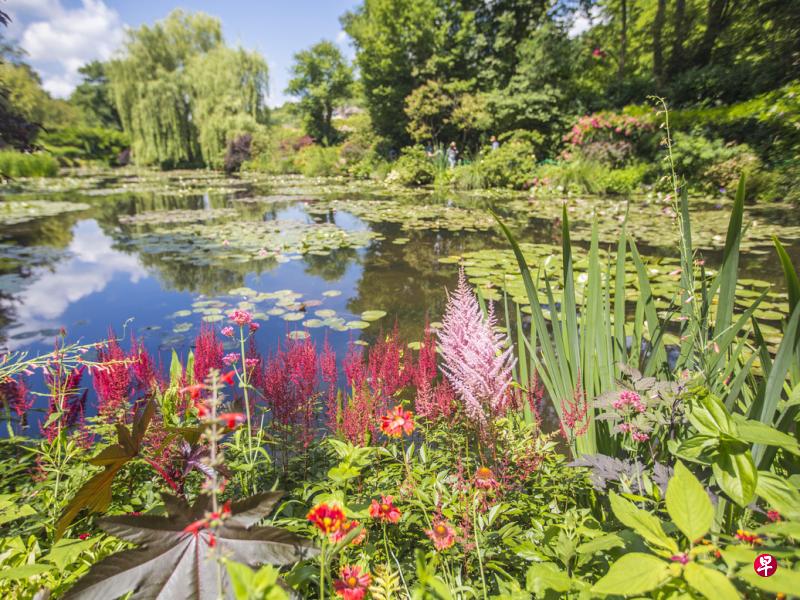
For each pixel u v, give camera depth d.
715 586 0.61
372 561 1.30
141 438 1.16
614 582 0.68
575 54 17.59
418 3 20.38
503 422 1.71
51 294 5.32
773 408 1.14
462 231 8.64
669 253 6.27
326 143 33.03
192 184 20.72
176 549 0.87
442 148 19.88
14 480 1.85
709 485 1.24
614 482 1.46
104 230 9.58
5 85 6.10
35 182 21.88
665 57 18.62
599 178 13.05
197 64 29.48
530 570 0.97
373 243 7.82
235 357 2.02
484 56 20.89
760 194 9.94
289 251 7.36
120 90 29.91
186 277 6.02
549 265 5.87
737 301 4.25
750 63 13.46
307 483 1.65
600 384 1.68
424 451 1.70
